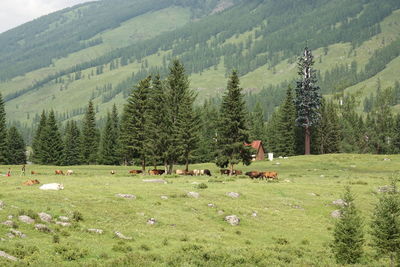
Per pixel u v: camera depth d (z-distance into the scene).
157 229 32.19
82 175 66.81
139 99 82.69
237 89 76.06
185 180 57.53
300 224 39.28
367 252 32.19
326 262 27.94
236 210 40.00
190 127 77.19
